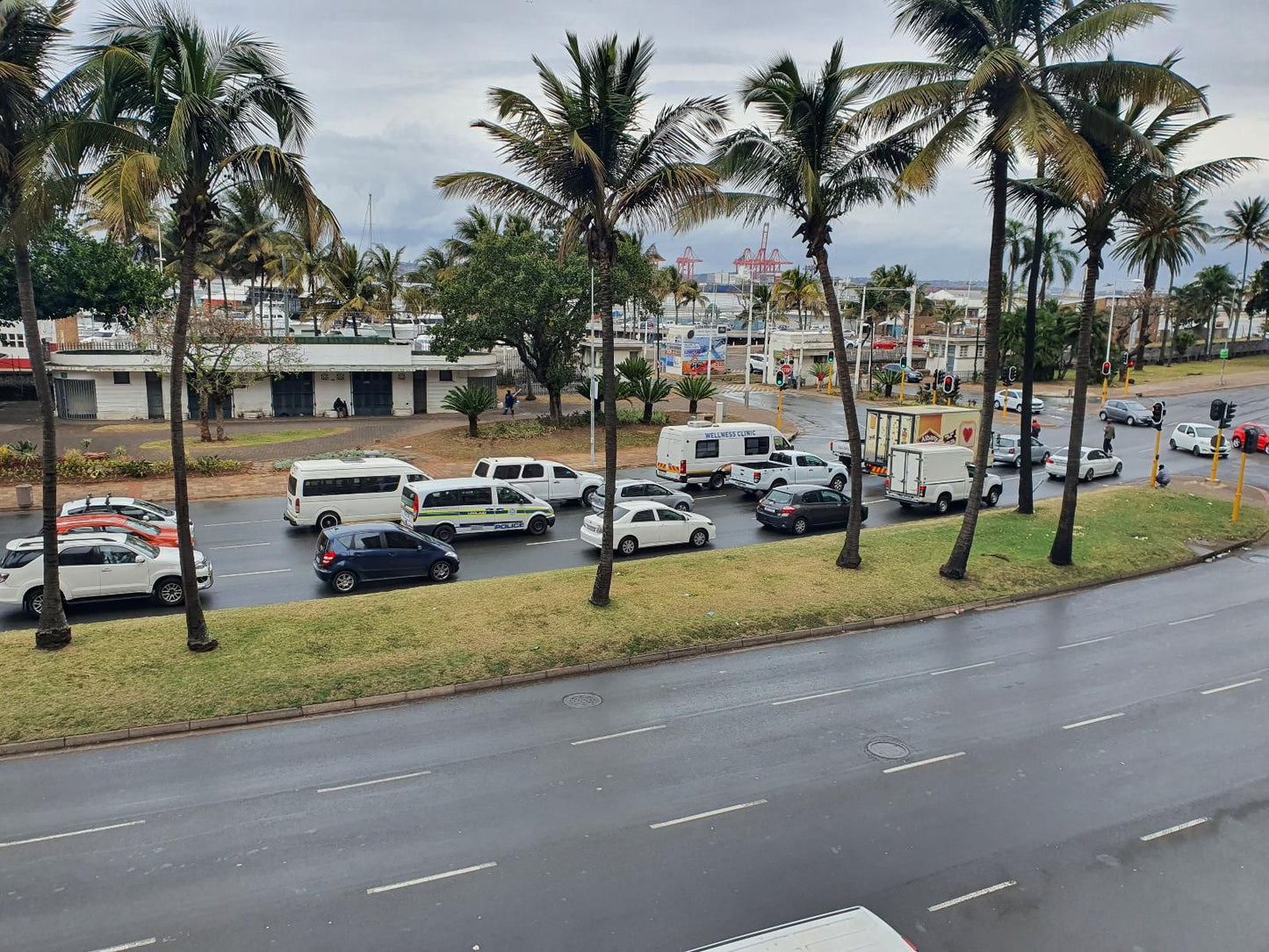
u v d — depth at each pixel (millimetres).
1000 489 31422
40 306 47469
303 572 21875
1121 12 16547
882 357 83875
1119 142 19312
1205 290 90938
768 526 27406
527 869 9898
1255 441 43281
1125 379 70312
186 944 8602
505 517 26078
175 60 14109
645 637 17125
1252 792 12008
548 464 30281
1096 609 20234
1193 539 26375
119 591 18422
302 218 15203
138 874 9719
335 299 68375
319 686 14508
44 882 9547
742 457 34500
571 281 41750
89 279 46812
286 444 40625
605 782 11938
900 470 30266
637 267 44438
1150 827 11070
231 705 13789
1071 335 75875
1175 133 22500
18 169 13523
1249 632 18688
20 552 18188
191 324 38688
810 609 18984
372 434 44344
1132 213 21781
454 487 25406
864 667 16422
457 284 42812
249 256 56500
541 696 14828
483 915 9078
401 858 10086
